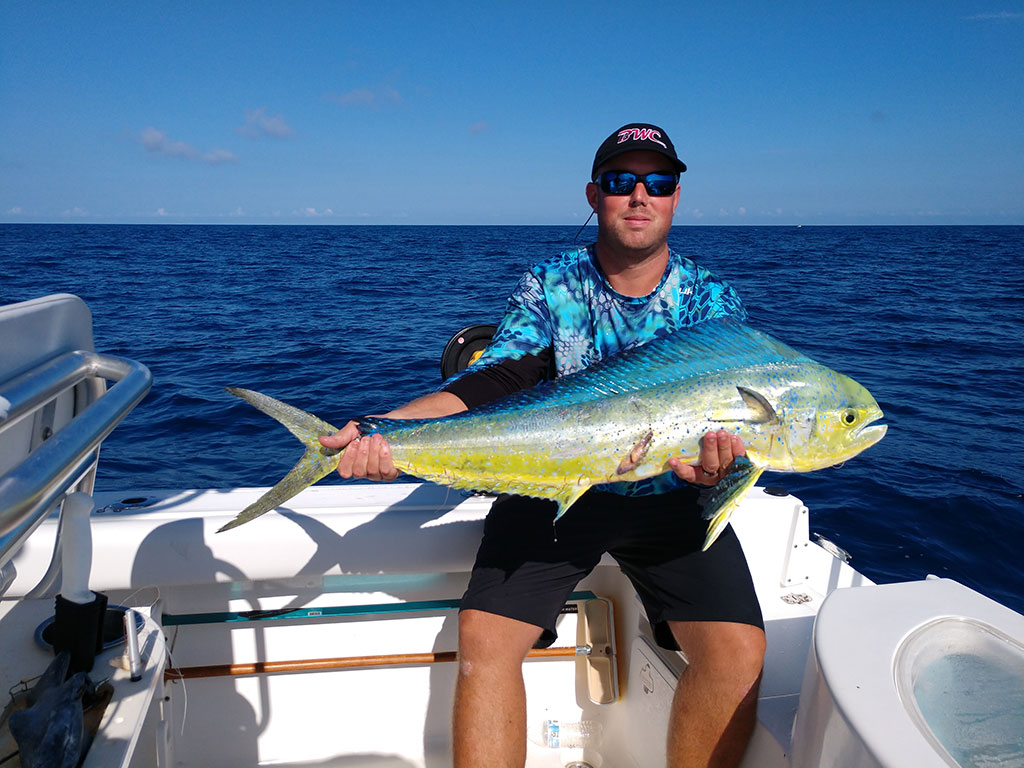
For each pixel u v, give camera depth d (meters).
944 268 38.56
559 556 2.12
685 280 2.35
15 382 1.42
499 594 2.10
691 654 2.09
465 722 2.01
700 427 1.99
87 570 1.70
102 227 192.38
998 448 6.98
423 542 2.41
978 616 1.64
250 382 9.62
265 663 2.50
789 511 2.65
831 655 1.51
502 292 22.67
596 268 2.35
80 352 1.69
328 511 2.46
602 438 2.01
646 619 2.53
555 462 2.02
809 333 14.43
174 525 2.31
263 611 2.48
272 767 2.51
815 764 1.48
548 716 2.69
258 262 39.75
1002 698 1.46
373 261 41.31
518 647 2.07
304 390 9.21
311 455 1.99
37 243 68.38
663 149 2.14
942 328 15.38
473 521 2.45
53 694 1.55
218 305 19.06
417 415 2.13
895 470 6.29
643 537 2.15
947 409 8.55
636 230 2.19
